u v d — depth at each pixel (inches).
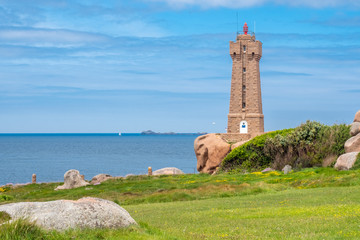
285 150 2222.0
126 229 586.6
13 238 496.7
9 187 2207.2
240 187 1497.3
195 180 1929.1
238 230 686.5
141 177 2316.7
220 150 2716.5
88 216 573.9
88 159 5944.9
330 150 2022.6
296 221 745.6
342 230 628.4
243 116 3208.7
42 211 572.7
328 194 1168.8
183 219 872.3
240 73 3245.6
